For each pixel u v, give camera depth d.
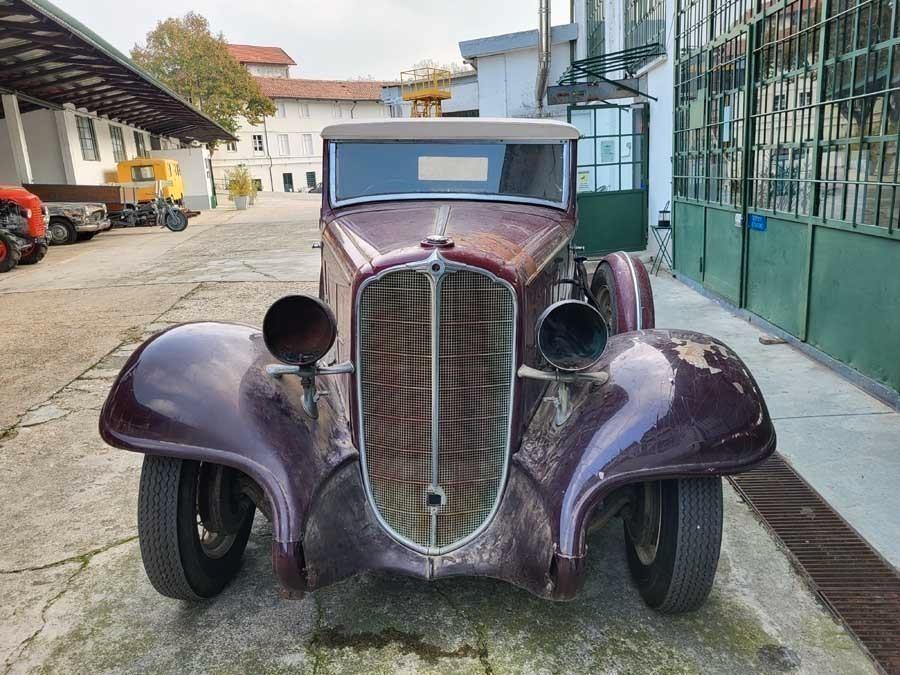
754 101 6.34
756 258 6.41
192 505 2.65
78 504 3.66
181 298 8.90
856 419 4.24
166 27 41.50
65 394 5.32
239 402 2.51
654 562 2.62
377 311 2.48
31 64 14.81
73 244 16.53
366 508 2.62
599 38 15.16
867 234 4.54
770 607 2.75
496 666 2.44
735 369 2.59
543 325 2.45
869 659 2.46
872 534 3.18
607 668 2.43
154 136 31.34
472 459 2.55
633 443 2.35
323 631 2.65
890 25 4.19
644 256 10.37
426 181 3.58
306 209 27.84
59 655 2.55
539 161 3.62
